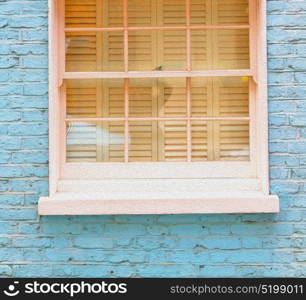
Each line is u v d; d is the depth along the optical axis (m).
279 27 4.14
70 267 4.16
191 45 4.33
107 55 4.33
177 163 4.29
